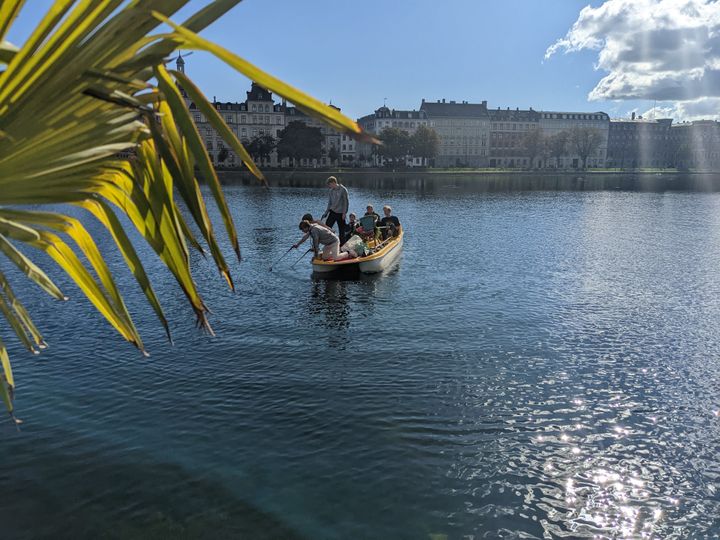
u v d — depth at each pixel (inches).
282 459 182.7
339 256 501.4
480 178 3486.7
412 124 5787.4
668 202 1502.2
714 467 184.4
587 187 2404.0
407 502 161.3
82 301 386.0
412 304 388.8
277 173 3752.5
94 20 47.7
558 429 208.4
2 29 47.8
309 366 267.0
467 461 184.1
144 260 549.6
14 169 52.5
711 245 695.7
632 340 317.4
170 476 172.1
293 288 436.1
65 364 267.3
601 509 161.3
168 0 50.6
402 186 2373.3
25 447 188.2
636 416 220.5
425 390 240.8
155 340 305.3
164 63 53.7
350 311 368.2
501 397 235.9
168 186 65.5
